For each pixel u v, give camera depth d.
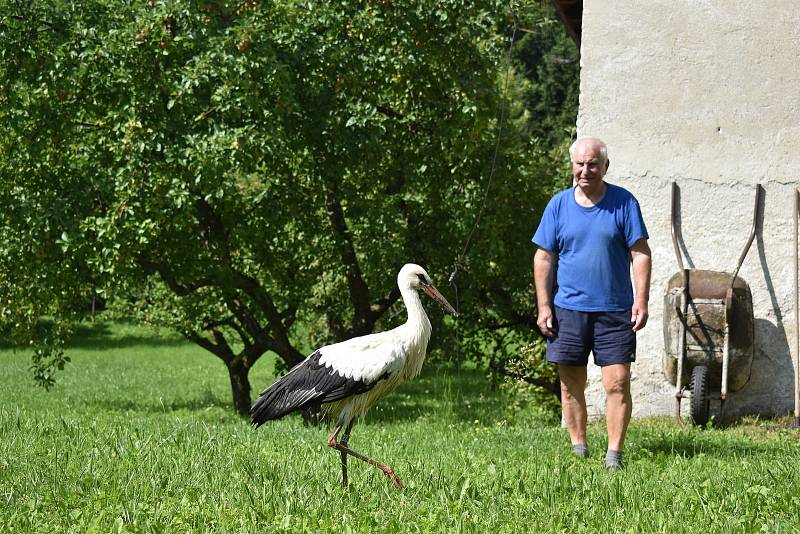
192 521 5.38
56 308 18.98
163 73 15.52
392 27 16.58
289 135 16.20
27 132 16.55
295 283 19.97
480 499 6.02
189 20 15.58
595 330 7.73
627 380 7.65
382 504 5.93
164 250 17.58
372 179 18.05
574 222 7.71
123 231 15.45
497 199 17.50
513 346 23.55
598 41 11.84
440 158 17.56
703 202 11.59
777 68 11.44
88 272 17.47
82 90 16.27
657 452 8.45
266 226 17.83
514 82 35.66
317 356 6.82
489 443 9.30
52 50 15.86
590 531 5.29
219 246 17.64
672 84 11.66
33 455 7.48
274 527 5.22
